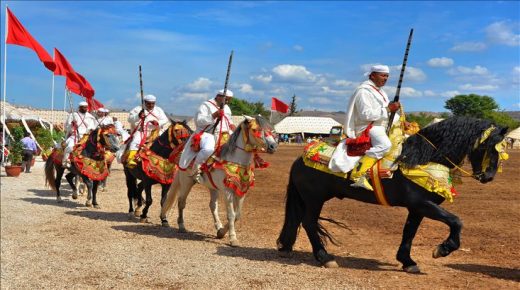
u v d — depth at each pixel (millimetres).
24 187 18906
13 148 24172
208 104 10094
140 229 11102
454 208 13148
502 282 6973
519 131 62562
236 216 9484
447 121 7043
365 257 8492
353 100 7621
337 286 6848
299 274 7453
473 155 6953
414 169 7008
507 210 12805
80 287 7125
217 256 8602
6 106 35094
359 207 13617
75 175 15625
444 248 6770
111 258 8578
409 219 7539
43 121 37719
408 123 7676
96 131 14094
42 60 19469
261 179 21734
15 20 18953
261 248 9242
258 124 8945
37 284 7297
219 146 9562
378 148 7242
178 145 10953
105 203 15070
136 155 11672
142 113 12461
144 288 7004
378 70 7574
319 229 8195
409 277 7234
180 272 7688
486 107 101000
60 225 11562
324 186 7832
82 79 21578
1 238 10203
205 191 17797
